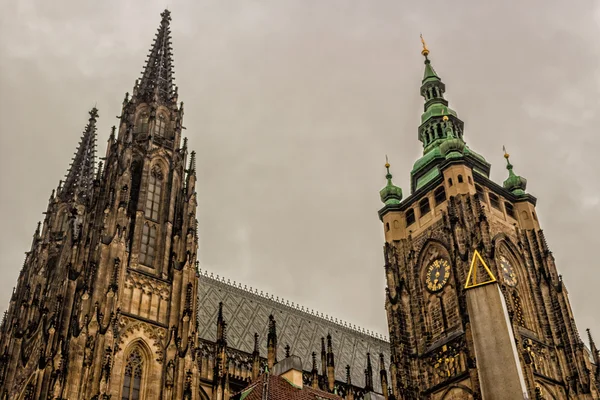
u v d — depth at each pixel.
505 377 39.00
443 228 127.69
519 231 132.50
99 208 97.94
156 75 118.62
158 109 112.38
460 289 115.56
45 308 96.50
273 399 69.06
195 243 97.06
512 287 121.00
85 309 81.12
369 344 146.25
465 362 111.50
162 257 94.06
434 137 150.38
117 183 94.94
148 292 89.19
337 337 140.25
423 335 122.50
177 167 105.31
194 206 101.19
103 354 77.31
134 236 93.12
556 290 122.69
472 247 116.94
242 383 102.62
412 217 138.75
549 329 118.38
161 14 132.88
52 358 79.56
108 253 87.06
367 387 109.12
